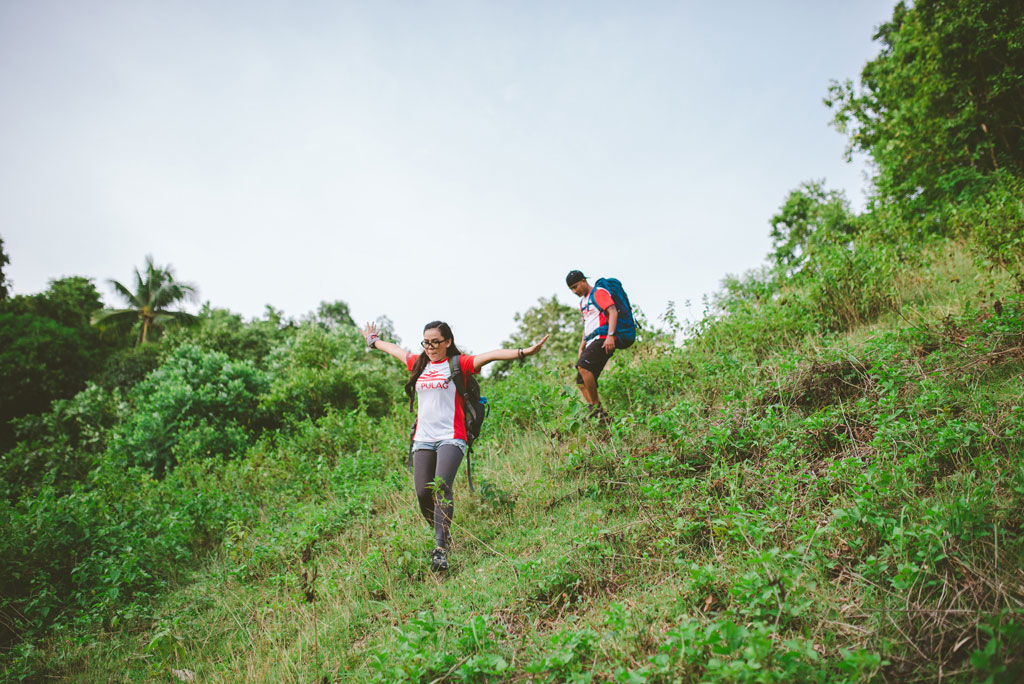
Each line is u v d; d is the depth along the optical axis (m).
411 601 3.89
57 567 5.39
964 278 7.04
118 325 30.67
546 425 6.39
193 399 12.05
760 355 6.76
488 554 4.25
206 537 6.77
